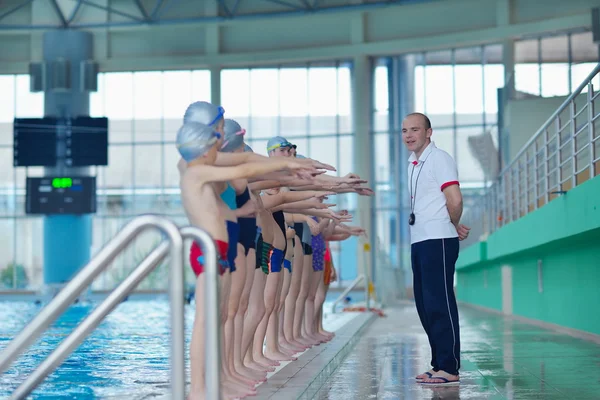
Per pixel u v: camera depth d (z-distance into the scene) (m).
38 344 9.43
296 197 6.00
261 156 4.68
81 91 28.08
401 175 30.47
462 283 27.20
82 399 4.91
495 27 26.77
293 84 31.58
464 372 6.36
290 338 7.62
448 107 29.89
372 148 30.61
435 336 5.70
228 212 4.45
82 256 27.89
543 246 11.83
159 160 33.09
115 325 13.23
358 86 29.66
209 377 2.72
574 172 9.84
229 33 30.39
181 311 2.67
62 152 26.75
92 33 28.86
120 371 6.41
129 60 30.44
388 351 8.25
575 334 10.98
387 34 29.02
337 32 29.59
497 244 16.03
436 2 27.06
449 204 5.60
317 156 31.36
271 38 30.00
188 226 2.75
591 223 8.55
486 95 29.48
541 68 20.91
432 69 30.00
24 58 30.72
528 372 6.35
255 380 5.09
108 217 33.47
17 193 34.12
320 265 8.72
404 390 5.32
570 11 25.58
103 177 33.38
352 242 31.31
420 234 5.68
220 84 30.89
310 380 5.16
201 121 4.36
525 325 13.41
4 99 33.34
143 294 30.38
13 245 34.16
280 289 6.50
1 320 16.23
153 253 2.77
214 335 2.72
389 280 22.16
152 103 32.75
